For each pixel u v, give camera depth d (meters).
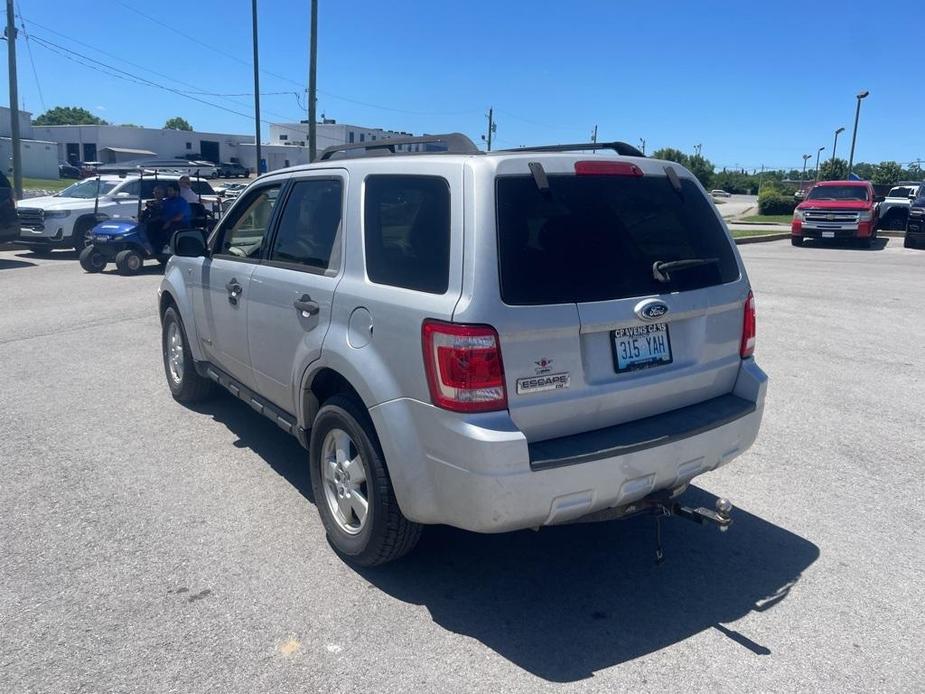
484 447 3.24
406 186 3.76
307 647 3.43
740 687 3.21
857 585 3.99
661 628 3.62
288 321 4.44
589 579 4.04
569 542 4.43
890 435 6.09
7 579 3.92
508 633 3.56
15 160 27.64
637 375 3.69
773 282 14.12
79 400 6.80
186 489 5.00
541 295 3.39
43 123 124.88
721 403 4.07
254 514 4.67
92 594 3.80
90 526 4.49
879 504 4.90
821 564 4.20
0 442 5.79
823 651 3.45
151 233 15.07
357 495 4.00
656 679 3.25
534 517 3.37
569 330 3.43
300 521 4.59
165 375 7.58
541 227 3.47
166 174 19.05
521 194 3.46
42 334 9.43
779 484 5.20
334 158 4.91
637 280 3.67
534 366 3.38
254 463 5.43
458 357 3.27
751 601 3.85
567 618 3.69
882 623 3.66
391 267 3.74
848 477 5.30
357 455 4.00
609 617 3.70
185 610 3.68
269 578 3.97
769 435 6.09
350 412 3.88
